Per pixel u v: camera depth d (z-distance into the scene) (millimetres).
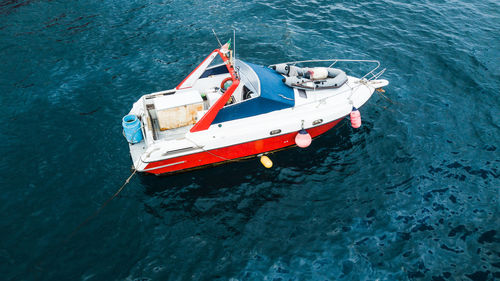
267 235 7324
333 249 7039
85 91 11461
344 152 9320
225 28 15023
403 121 10328
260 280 6492
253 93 8789
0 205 7738
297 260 6840
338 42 14195
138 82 11930
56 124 10109
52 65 12570
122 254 6895
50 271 6527
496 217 7605
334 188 8359
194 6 16578
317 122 8883
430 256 6867
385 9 16531
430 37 14422
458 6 16938
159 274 6566
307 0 17156
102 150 9289
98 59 13008
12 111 10516
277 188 8352
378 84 10141
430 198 8062
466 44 13891
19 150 9211
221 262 6797
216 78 9609
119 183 8398
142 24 15164
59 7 16094
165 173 8445
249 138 8383
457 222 7520
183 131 8586
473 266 6684
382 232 7352
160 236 7262
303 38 14438
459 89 11586
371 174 8695
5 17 15133
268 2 16953
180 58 13211
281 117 8648
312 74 9422
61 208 7750
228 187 8352
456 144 9500
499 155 9125
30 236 7141
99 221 7516
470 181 8453
